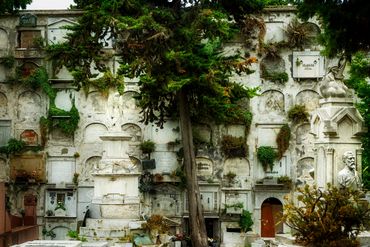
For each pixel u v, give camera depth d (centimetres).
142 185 4625
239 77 4762
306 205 2009
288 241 2038
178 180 4681
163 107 3978
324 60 4706
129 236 2928
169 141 4747
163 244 3016
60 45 3684
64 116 4725
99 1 3622
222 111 3916
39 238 4653
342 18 1716
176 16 3834
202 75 3575
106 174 3123
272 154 4662
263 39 4744
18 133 4806
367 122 3547
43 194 4731
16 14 4831
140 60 3516
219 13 3603
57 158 4775
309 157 4684
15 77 4806
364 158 3744
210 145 4747
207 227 4703
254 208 4675
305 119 4706
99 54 3822
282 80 4738
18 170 4747
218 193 4709
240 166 4741
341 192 2008
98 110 4803
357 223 1938
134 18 3634
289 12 4778
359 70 2144
